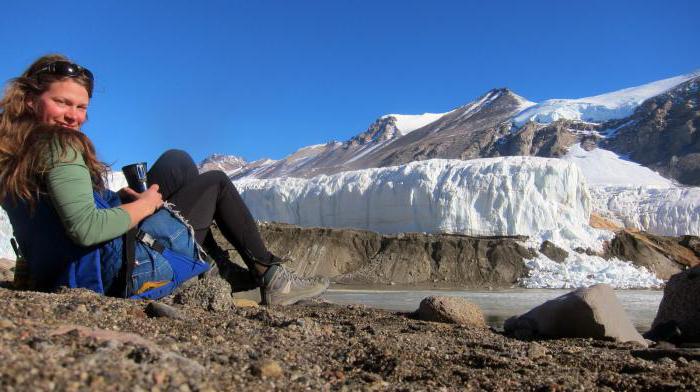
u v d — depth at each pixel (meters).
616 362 3.27
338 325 4.39
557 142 157.88
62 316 2.53
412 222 56.62
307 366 2.44
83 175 3.02
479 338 4.60
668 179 132.12
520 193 51.81
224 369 2.00
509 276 43.19
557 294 31.42
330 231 49.19
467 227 52.09
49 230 3.18
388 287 39.94
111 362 1.70
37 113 3.11
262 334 2.95
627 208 77.62
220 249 4.36
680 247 50.72
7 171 2.98
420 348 3.32
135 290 3.35
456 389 2.42
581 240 48.22
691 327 6.97
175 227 3.54
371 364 2.72
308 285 4.37
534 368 2.91
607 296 5.86
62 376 1.49
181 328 2.74
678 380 2.69
